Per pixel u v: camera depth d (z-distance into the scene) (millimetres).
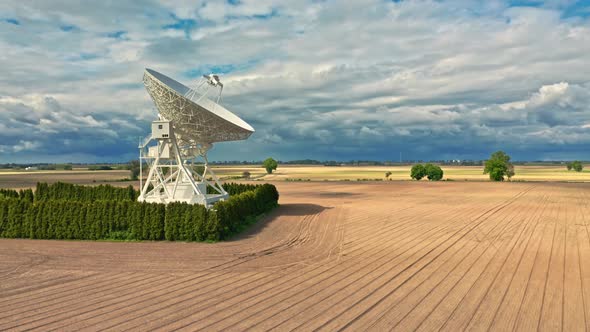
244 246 25328
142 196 36156
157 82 32750
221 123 35156
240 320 13602
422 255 23031
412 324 13344
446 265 20828
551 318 13875
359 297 15906
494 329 12984
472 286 17328
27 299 15578
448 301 15492
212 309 14578
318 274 19141
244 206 34281
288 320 13617
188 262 21312
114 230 27750
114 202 27875
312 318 13797
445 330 12906
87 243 26156
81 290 16672
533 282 17891
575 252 23625
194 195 35781
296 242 26641
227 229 28078
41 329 12859
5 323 13320
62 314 14094
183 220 27000
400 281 18031
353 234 29391
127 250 24078
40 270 19656
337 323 13391
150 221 27188
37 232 27766
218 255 22922
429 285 17469
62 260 21641
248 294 16219
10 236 28094
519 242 26500
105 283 17609
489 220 35875
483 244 25922
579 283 17750
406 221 35344
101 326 13086
